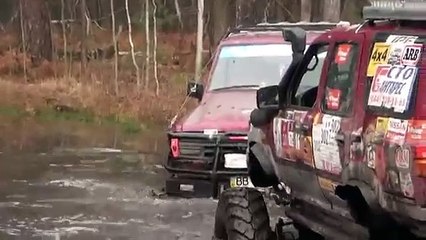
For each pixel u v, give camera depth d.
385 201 5.67
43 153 16.78
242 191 7.49
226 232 7.46
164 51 37.41
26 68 32.75
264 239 7.12
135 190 12.55
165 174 14.09
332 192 6.56
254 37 12.94
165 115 22.20
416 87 5.45
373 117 5.86
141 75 29.81
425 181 5.27
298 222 7.55
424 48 5.47
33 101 24.86
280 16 34.81
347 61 6.40
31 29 34.78
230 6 33.84
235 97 11.90
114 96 24.47
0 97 25.30
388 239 6.20
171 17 43.81
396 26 5.98
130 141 18.75
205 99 12.09
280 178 7.73
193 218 10.60
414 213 5.40
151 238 9.77
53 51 34.84
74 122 22.34
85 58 31.70
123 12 45.97
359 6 33.25
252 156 8.16
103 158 16.08
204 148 11.10
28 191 12.73
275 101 7.58
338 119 6.32
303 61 7.45
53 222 10.67
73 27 41.34
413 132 5.39
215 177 11.03
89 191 12.65
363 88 6.04
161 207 11.21
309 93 7.22
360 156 5.94
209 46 33.50
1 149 17.36
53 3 45.38
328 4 23.00
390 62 5.79
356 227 6.53
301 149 7.00
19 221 10.75
